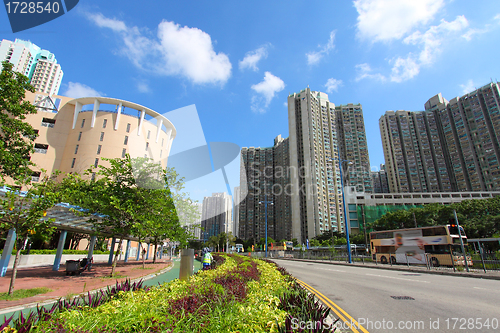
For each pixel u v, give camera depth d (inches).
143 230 589.0
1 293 350.9
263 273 428.8
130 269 812.0
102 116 1985.7
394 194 3831.2
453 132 4475.9
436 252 882.1
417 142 4751.5
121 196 574.2
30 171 442.3
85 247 1656.0
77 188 585.6
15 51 5531.5
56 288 418.6
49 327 142.3
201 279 339.0
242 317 157.9
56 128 2031.3
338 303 318.0
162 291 247.6
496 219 1975.9
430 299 334.0
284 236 4116.6
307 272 744.3
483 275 570.9
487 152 4028.1
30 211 358.9
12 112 681.6
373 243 1146.7
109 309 171.2
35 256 965.8
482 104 4156.0
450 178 4451.3
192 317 156.6
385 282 508.4
